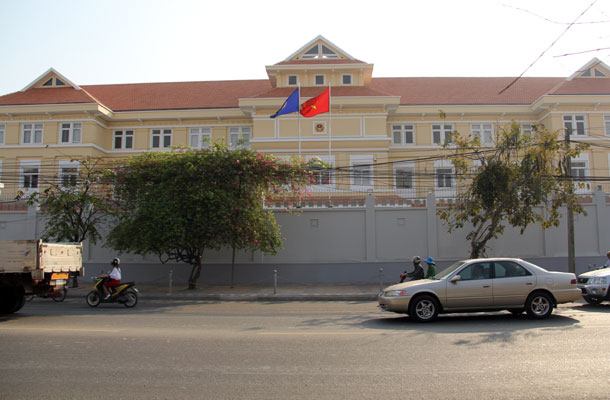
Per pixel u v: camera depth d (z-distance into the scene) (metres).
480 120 35.03
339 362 7.03
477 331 9.62
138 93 39.59
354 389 5.73
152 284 22.66
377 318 11.91
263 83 40.34
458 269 11.30
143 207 19.52
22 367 6.83
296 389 5.75
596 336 8.95
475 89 37.53
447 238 22.88
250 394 5.59
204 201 18.95
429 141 34.97
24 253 12.19
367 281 22.67
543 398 5.39
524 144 19.77
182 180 19.38
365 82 37.16
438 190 24.52
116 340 8.78
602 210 22.91
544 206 21.73
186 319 11.88
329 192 25.59
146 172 19.83
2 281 12.44
